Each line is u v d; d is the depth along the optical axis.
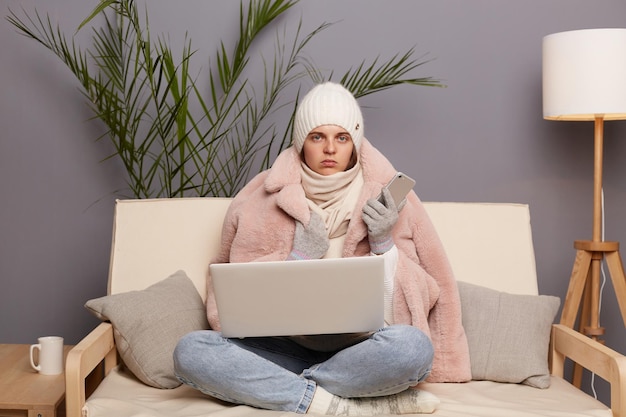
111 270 2.16
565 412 1.66
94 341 1.77
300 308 1.62
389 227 1.95
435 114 2.86
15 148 2.85
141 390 1.87
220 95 2.85
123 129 2.65
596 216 2.51
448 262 2.04
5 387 1.95
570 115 2.62
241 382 1.69
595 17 2.85
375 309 1.64
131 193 2.86
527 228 2.25
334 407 1.67
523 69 2.85
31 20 2.83
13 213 2.86
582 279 2.47
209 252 2.20
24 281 2.87
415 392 1.69
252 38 2.73
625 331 2.88
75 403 1.62
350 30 2.85
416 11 2.85
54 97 2.84
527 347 1.97
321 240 2.01
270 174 2.10
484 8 2.85
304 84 2.85
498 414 1.64
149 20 2.84
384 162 2.10
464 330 2.04
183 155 2.66
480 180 2.87
